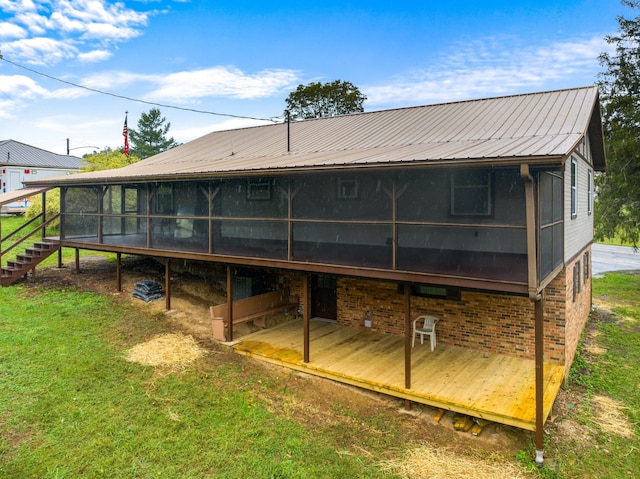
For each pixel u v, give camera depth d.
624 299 17.58
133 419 7.39
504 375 8.65
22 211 26.86
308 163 8.78
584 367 10.23
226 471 6.20
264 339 11.05
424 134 11.58
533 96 12.98
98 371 8.91
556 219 8.34
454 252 9.65
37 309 12.09
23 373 8.58
